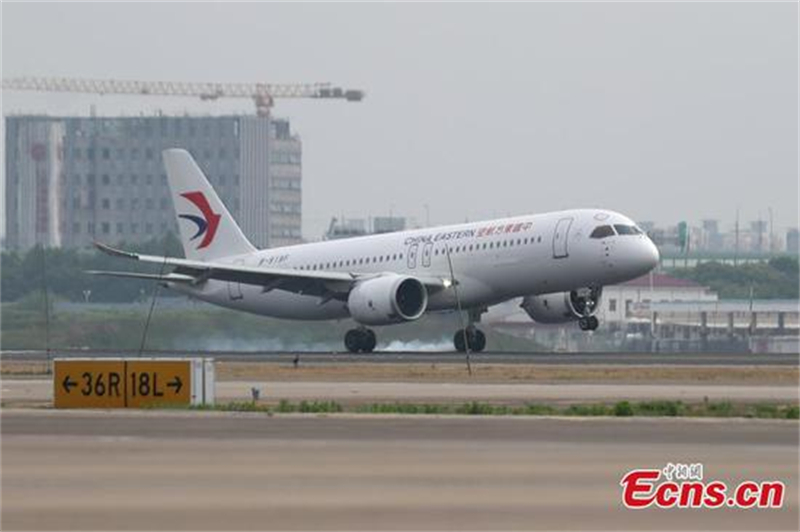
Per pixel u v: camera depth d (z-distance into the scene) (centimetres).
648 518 8500
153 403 13825
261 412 12781
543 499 8844
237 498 8844
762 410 12781
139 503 8738
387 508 8625
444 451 10338
